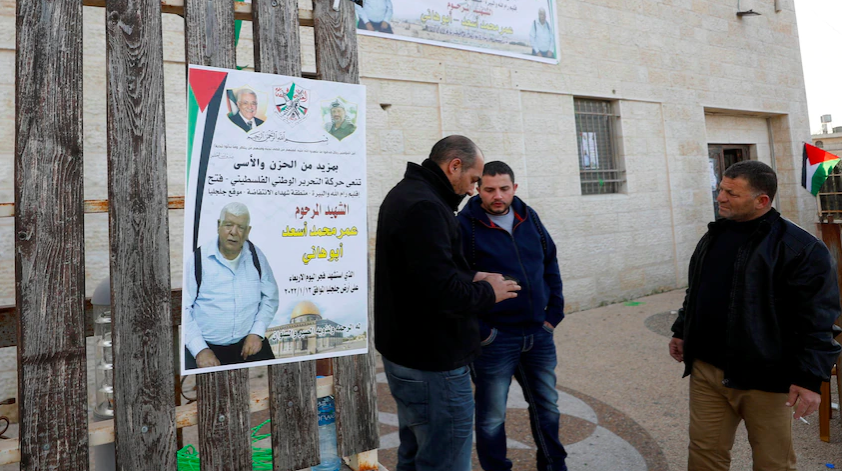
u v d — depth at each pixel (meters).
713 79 9.30
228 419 1.62
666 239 8.50
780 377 2.09
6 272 4.11
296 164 1.72
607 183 8.09
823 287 2.00
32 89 1.41
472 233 2.85
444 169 2.18
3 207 1.43
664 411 3.93
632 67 8.25
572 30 7.61
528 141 7.12
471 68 6.64
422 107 6.29
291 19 1.74
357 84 1.85
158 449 1.54
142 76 1.53
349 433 1.85
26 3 1.42
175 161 4.61
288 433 1.72
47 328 1.42
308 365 1.76
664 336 5.93
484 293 2.03
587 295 7.54
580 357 5.31
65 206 1.45
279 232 1.69
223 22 1.64
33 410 1.41
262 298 1.66
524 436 3.59
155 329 1.53
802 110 10.74
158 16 1.56
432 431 2.06
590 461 3.21
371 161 5.89
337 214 1.79
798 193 10.45
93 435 1.50
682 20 8.95
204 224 1.58
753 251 2.15
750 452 3.25
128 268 1.50
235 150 1.62
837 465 3.03
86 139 4.38
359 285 1.83
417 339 2.03
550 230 7.24
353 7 1.86
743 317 2.12
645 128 8.40
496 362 2.72
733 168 2.22
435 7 6.35
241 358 1.63
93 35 4.40
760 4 10.18
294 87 1.72
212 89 1.59
